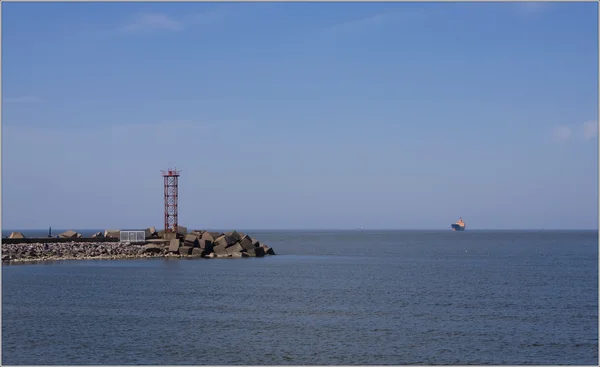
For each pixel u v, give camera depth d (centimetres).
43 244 10631
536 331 4100
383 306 5100
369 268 9212
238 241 12100
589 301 5434
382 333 4012
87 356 3441
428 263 10506
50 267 8775
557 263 10519
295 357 3441
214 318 4500
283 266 9481
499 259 11775
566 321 4450
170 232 11819
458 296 5738
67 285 6481
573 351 3603
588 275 8019
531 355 3516
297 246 19525
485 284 6825
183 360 3372
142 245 11306
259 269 8788
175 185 11862
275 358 3419
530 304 5244
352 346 3675
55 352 3516
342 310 4881
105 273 7875
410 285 6694
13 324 4244
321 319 4481
